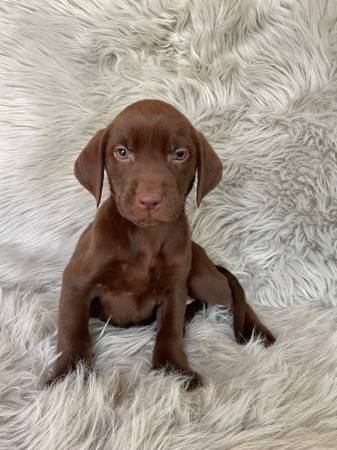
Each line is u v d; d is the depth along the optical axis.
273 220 0.51
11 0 0.49
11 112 0.49
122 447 0.32
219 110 0.51
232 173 0.51
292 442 0.33
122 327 0.45
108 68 0.51
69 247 0.51
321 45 0.50
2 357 0.40
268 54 0.50
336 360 0.41
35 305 0.46
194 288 0.46
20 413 0.35
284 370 0.39
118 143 0.38
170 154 0.38
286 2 0.50
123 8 0.50
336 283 0.51
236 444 0.33
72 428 0.33
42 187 0.50
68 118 0.50
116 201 0.39
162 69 0.51
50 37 0.50
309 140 0.50
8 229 0.51
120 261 0.41
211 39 0.50
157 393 0.36
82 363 0.39
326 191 0.50
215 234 0.52
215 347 0.44
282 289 0.52
